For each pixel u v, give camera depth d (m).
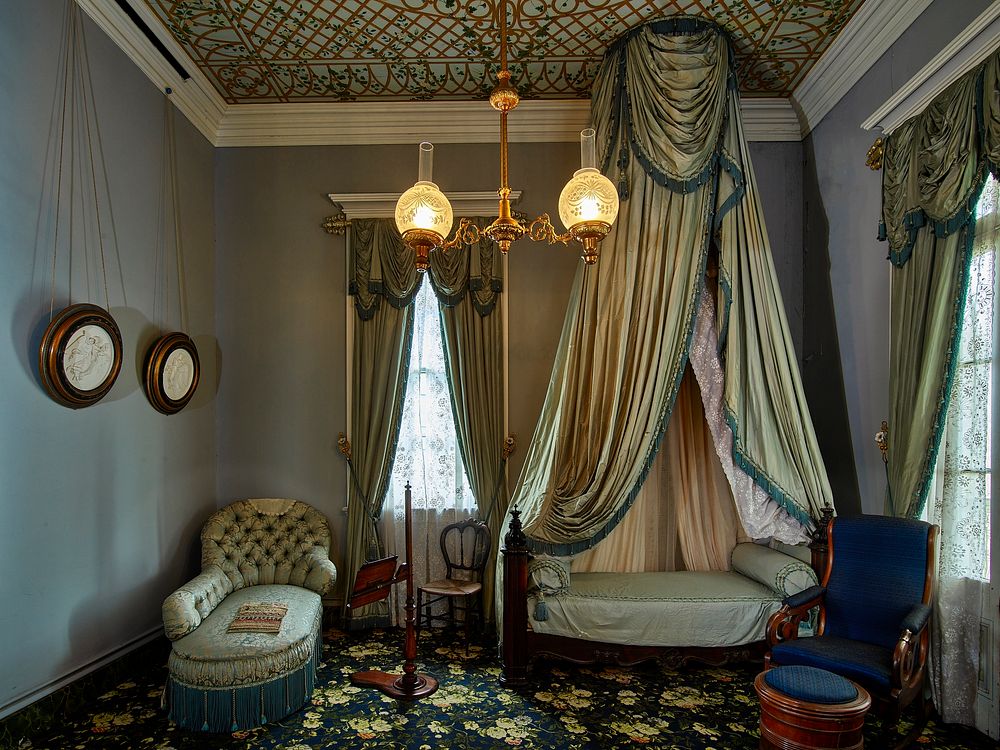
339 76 4.32
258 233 4.70
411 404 4.57
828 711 2.30
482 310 4.50
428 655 3.91
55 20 3.09
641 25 3.77
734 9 3.65
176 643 3.11
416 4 3.60
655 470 4.28
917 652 2.80
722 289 3.58
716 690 3.38
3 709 2.73
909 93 3.15
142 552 3.72
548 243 4.61
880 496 3.61
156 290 3.93
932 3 3.15
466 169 4.69
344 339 4.63
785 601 3.06
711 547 4.25
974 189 2.73
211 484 4.53
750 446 3.57
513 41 3.96
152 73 3.89
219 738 2.90
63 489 3.09
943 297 2.90
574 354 3.66
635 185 3.64
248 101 4.61
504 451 4.47
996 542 2.78
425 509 4.51
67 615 3.11
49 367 2.93
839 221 4.07
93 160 3.36
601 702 3.25
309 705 3.23
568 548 3.54
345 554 4.50
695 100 3.58
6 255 2.77
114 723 3.04
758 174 4.62
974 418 2.89
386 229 4.58
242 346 4.65
